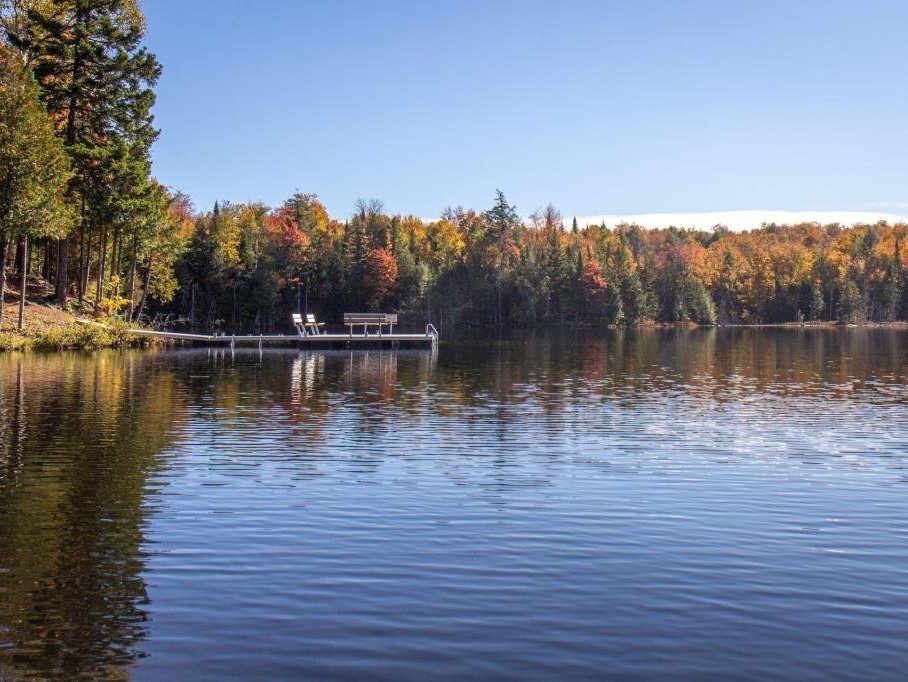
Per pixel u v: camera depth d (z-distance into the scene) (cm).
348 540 1024
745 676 668
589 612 798
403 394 2639
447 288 10531
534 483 1348
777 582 887
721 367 3972
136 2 4831
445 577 892
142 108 4809
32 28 4491
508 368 3800
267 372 3428
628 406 2370
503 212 11119
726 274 13700
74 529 1059
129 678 657
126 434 1770
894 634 752
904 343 6838
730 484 1352
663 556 972
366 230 10638
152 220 5344
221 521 1103
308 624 764
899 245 15262
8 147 3794
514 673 670
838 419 2119
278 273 9262
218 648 712
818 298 13525
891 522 1130
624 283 11894
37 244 5566
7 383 2720
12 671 666
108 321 5044
